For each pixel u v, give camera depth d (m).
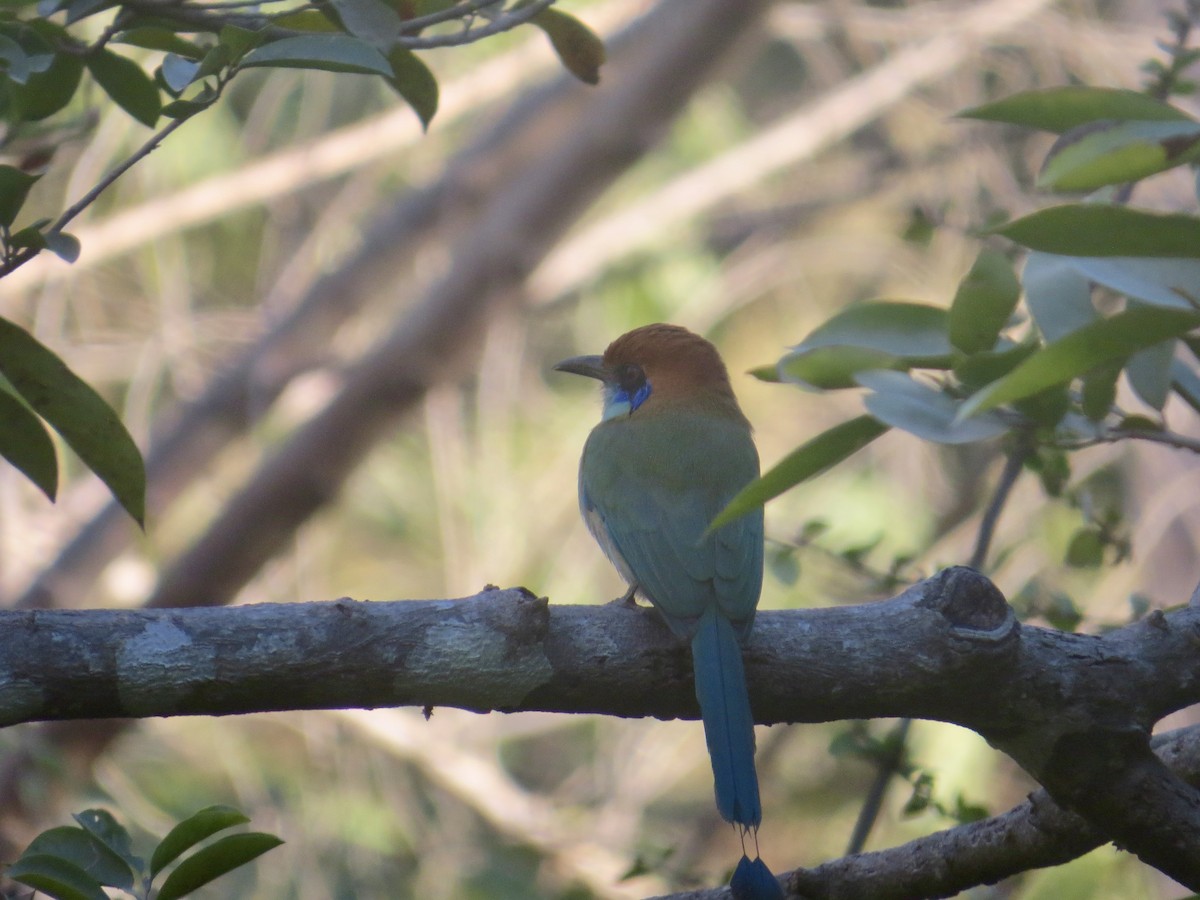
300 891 12.52
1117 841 5.20
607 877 12.52
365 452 14.53
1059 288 4.70
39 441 5.12
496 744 14.25
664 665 5.06
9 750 12.63
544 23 5.94
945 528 13.96
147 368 14.20
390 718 13.45
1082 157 3.49
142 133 13.80
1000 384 3.51
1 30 4.88
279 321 14.97
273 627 4.58
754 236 16.94
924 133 15.32
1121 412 4.99
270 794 13.24
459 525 14.48
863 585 9.64
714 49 14.80
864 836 7.21
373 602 4.71
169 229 14.05
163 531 16.53
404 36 5.54
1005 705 5.00
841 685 5.02
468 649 4.69
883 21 15.05
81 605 14.11
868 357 4.44
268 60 4.60
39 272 13.50
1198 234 3.47
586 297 16.52
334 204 15.23
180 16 5.01
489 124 15.71
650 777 13.22
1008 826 5.37
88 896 4.37
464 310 14.58
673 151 17.59
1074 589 11.77
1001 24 14.40
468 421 16.09
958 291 4.46
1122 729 4.98
